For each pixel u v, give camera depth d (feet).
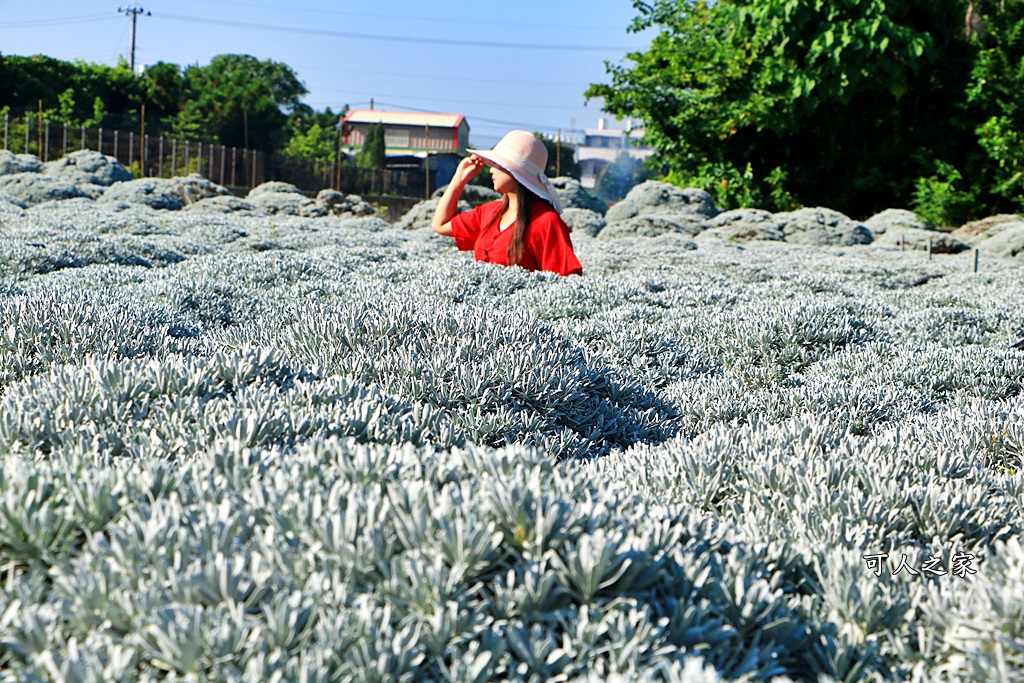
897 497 9.59
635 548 6.48
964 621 6.52
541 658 5.69
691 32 110.32
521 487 6.78
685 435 15.25
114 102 222.07
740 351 22.17
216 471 7.89
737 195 106.01
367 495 7.11
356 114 317.01
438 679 5.67
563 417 13.32
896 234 70.28
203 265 32.37
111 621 5.74
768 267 45.73
